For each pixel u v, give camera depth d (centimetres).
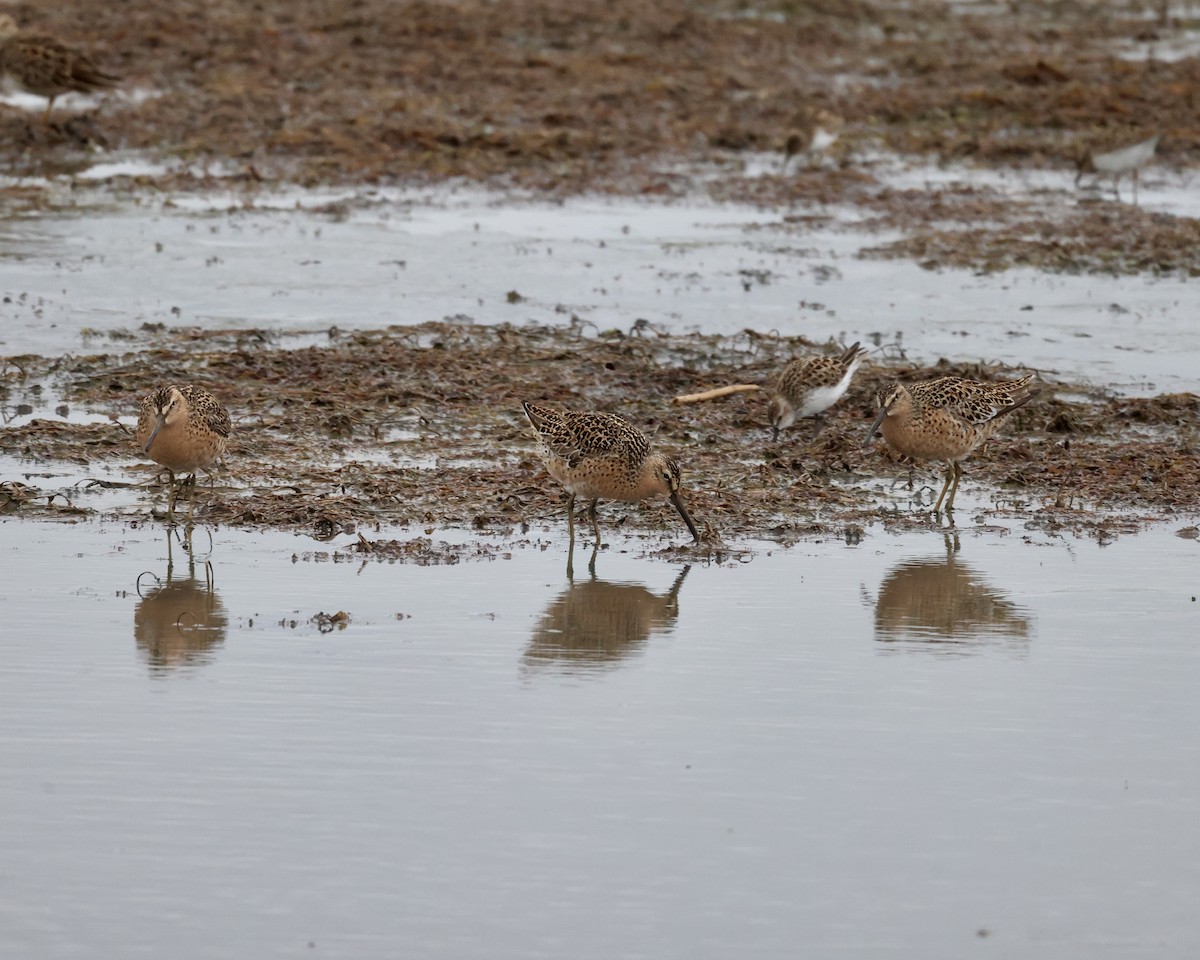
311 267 2406
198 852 854
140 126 3222
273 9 4331
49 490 1548
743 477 1645
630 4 4659
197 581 1312
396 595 1290
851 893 822
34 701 1051
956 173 3225
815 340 2128
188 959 757
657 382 1934
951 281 2450
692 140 3366
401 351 2006
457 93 3622
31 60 3075
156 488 1567
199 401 1455
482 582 1330
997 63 4184
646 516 1527
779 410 1750
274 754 974
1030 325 2227
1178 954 771
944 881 835
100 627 1197
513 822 891
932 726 1030
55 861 843
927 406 1551
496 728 1019
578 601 1285
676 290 2361
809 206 2922
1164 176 3247
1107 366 2044
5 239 2470
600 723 1030
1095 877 841
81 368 1912
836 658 1157
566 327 2147
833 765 969
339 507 1502
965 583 1338
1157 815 909
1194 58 4241
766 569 1379
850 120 3641
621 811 905
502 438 1745
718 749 991
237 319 2152
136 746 982
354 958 761
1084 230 2742
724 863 849
